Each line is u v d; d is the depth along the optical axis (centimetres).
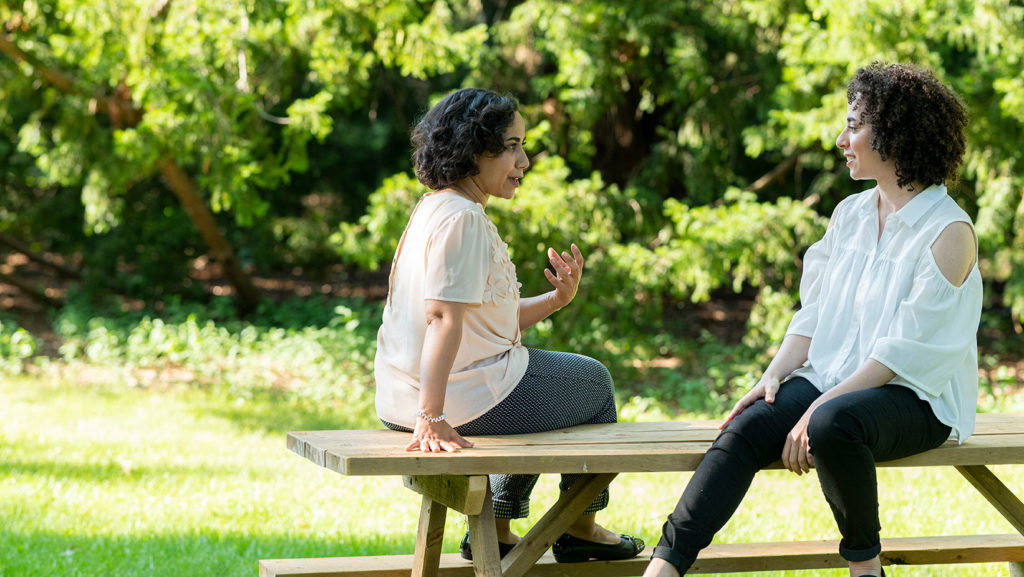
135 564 553
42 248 1991
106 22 1159
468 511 346
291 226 1833
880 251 386
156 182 1783
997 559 458
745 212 1238
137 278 1759
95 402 1097
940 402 371
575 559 429
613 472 355
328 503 711
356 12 1219
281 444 920
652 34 1355
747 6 1221
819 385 383
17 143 1773
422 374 348
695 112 1467
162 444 902
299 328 1597
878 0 1027
